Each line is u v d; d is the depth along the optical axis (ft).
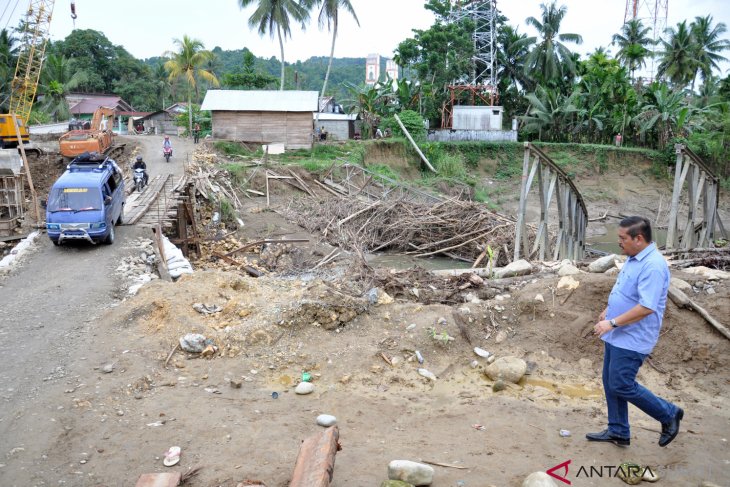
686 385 23.12
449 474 15.96
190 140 142.51
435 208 88.58
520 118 182.19
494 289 30.78
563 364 25.07
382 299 28.73
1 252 58.08
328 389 22.58
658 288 16.05
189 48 163.43
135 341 26.63
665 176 158.10
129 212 64.54
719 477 16.05
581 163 159.84
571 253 53.06
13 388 22.45
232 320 28.04
